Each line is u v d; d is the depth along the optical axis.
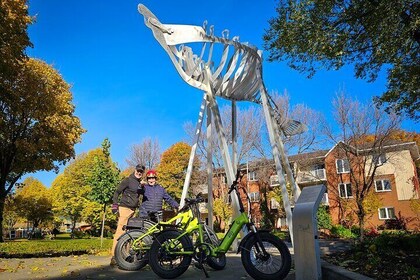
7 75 15.75
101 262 7.39
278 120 11.34
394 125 25.14
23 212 37.31
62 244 12.16
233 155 9.89
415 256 4.93
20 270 6.11
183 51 8.91
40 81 20.95
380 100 11.15
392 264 4.40
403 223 29.98
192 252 5.12
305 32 9.16
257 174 33.78
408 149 30.69
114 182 16.25
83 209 35.91
